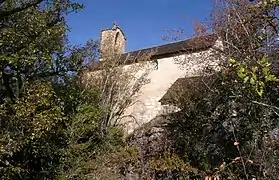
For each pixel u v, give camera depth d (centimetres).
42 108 1334
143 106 2308
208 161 1280
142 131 1759
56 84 1784
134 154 1510
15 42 1283
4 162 1265
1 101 1465
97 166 1516
